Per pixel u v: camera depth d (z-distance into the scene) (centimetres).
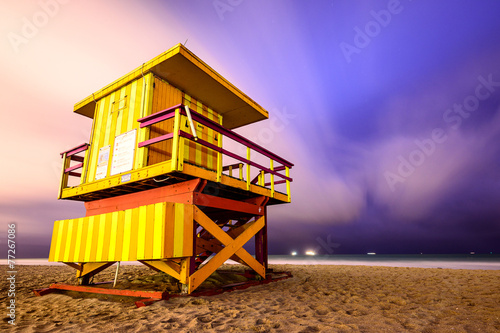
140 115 585
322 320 337
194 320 328
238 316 354
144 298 459
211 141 720
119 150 596
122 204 599
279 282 682
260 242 682
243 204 619
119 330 296
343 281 741
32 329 311
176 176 471
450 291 548
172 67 601
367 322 327
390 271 1087
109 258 480
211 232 507
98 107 714
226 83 689
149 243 416
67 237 593
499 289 563
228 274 812
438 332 290
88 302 478
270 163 711
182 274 453
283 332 289
